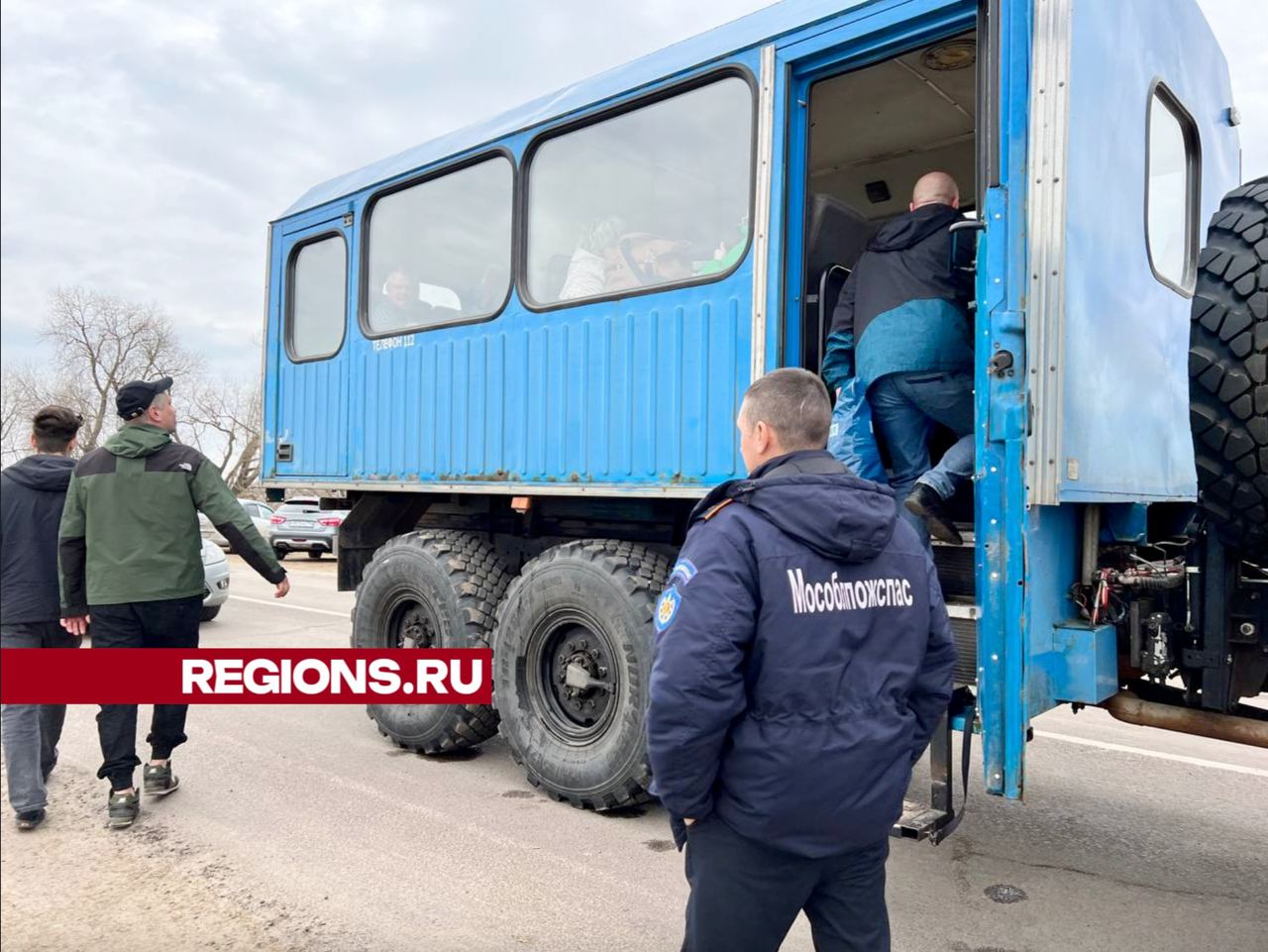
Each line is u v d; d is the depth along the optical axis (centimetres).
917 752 208
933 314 332
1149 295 366
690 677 178
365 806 431
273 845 382
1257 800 446
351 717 598
